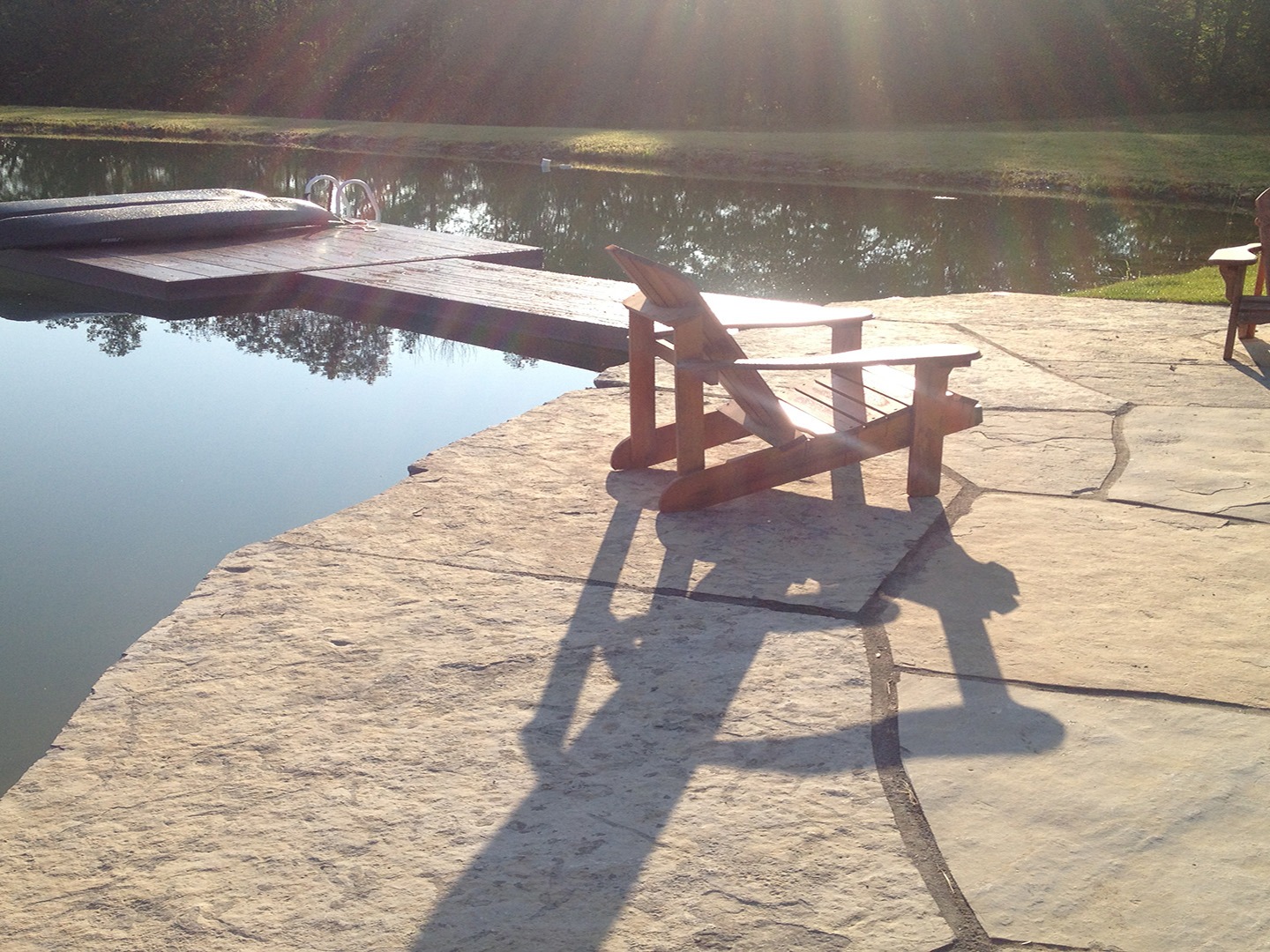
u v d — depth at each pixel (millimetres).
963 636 3021
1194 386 5516
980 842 2193
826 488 4184
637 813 2285
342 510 3938
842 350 4461
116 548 4395
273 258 10266
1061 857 2148
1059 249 13547
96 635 3686
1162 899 2031
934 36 32312
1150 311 7547
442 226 15734
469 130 31359
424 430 5996
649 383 4301
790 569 3457
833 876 2100
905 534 3719
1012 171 20656
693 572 3439
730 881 2088
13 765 2916
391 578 3389
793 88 33594
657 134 29516
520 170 23469
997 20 32031
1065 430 4832
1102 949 1913
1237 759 2451
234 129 30297
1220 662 2871
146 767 2434
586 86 34719
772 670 2852
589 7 33906
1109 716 2629
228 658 2900
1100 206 17891
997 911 2008
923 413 3967
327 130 29906
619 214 16984
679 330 3828
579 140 27516
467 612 3170
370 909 2014
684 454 3939
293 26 36562
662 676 2822
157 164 23016
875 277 11773
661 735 2566
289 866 2125
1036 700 2703
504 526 3807
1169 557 3514
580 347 7793
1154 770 2420
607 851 2172
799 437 3947
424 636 3021
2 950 1912
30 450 5664
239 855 2154
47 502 4918
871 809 2297
